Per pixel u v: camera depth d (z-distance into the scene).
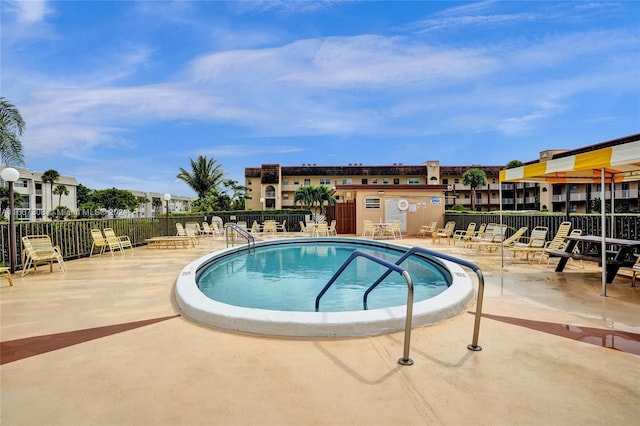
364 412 2.45
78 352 3.52
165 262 10.12
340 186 18.77
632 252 8.02
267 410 2.48
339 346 3.59
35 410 2.52
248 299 6.50
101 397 2.68
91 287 6.66
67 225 10.75
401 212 19.03
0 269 6.78
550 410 2.47
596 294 5.75
